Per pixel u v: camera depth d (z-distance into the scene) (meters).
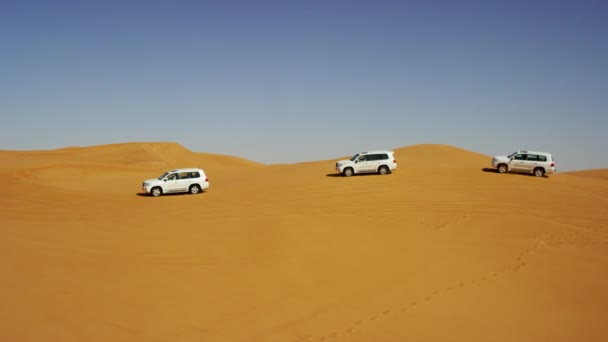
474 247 14.48
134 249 12.91
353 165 29.72
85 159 77.25
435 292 10.46
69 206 22.88
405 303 9.76
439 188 24.77
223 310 8.92
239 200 23.31
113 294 9.22
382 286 10.72
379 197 22.72
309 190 25.03
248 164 97.50
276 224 16.91
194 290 9.86
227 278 10.78
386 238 15.22
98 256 11.91
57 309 8.23
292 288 10.36
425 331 8.45
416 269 12.04
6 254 11.22
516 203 21.56
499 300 10.10
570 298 10.34
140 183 41.00
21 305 8.21
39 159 72.31
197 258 12.27
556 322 9.04
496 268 12.37
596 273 12.15
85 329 7.57
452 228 17.08
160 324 8.06
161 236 14.85
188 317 8.46
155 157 80.50
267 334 8.02
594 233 16.80
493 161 30.05
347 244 14.21
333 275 11.34
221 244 13.88
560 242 15.42
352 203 21.48
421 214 19.28
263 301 9.52
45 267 10.48
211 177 47.47
